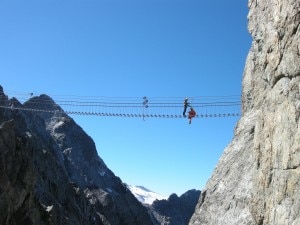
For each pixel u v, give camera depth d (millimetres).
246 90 41656
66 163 172125
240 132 40125
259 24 30578
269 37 27094
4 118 86562
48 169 117188
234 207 34094
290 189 23188
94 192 169250
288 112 24094
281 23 25344
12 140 58875
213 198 37500
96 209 154625
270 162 25703
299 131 22922
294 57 23750
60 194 114312
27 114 159125
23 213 56875
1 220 50500
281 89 25125
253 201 27625
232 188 35812
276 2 26594
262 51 28859
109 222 149875
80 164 185875
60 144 187250
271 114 26203
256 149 28031
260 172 26938
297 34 23547
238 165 37312
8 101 127312
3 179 53375
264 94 28859
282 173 24078
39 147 123688
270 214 25000
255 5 33094
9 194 53531
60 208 101688
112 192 188375
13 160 57438
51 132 192375
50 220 65938
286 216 23000
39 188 97438
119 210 175750
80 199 129750
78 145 198375
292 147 23375
